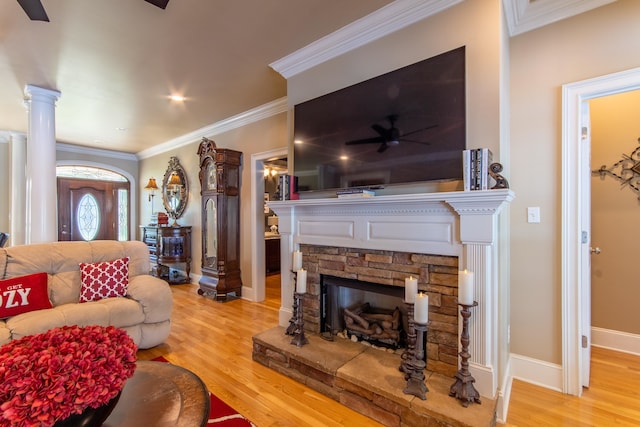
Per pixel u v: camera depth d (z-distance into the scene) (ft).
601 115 8.98
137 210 23.34
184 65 9.53
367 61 7.78
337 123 8.17
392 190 7.38
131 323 8.36
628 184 8.61
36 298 7.64
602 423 5.74
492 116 5.95
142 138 18.43
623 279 8.60
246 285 14.49
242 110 13.64
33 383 2.89
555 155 6.90
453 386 5.61
